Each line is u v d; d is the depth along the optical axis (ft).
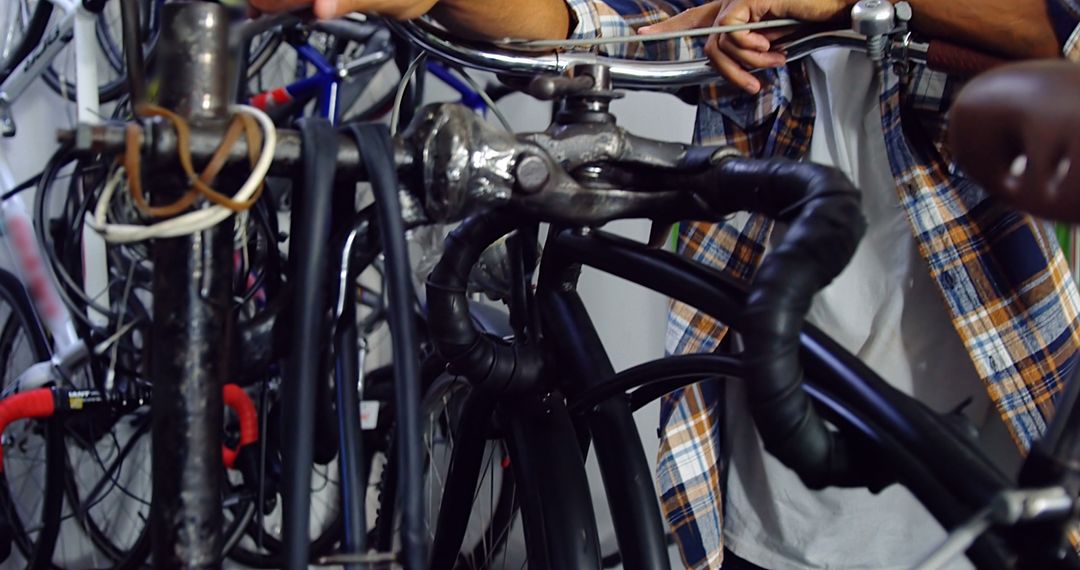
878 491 1.45
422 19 2.10
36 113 5.74
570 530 1.89
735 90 3.15
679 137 5.13
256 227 2.12
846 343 3.21
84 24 4.93
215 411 1.43
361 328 5.56
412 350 1.36
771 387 1.28
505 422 2.14
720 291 1.60
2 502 5.27
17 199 5.34
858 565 3.44
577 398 2.04
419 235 4.32
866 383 1.46
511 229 1.89
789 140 3.07
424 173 1.52
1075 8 2.26
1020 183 1.06
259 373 1.66
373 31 5.79
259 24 1.66
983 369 2.82
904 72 2.61
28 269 5.28
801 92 3.05
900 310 3.12
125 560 5.56
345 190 1.69
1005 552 1.35
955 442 1.36
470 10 2.34
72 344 5.13
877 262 3.14
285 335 1.57
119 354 5.27
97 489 5.79
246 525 5.26
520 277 2.17
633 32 2.96
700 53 3.12
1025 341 2.81
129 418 6.05
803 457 1.35
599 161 1.71
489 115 6.06
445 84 6.37
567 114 1.75
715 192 1.68
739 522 3.58
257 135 1.38
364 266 1.76
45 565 5.25
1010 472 3.19
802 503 3.42
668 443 3.16
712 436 3.30
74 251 5.26
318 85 5.74
